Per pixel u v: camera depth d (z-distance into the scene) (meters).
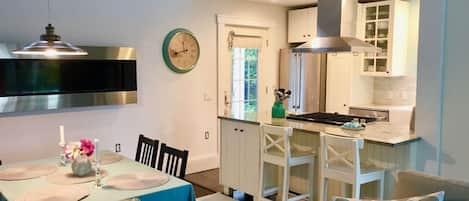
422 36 3.26
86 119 4.39
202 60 5.34
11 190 2.41
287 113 4.62
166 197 2.42
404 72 5.61
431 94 3.23
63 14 4.15
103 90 4.39
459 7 3.07
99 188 2.44
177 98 5.12
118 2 4.52
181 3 5.04
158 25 4.86
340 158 3.21
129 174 2.73
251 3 5.84
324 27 4.21
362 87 5.86
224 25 5.53
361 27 5.55
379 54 5.48
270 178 4.18
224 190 4.48
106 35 4.46
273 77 6.31
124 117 4.68
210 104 5.49
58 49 2.62
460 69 3.10
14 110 3.83
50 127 4.15
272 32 6.19
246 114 4.60
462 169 3.14
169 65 4.97
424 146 3.30
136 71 4.68
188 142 5.29
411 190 2.25
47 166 2.96
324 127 3.70
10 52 3.75
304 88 6.07
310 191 3.74
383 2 5.36
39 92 3.96
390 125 3.88
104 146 4.54
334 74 5.80
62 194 2.31
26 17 3.94
